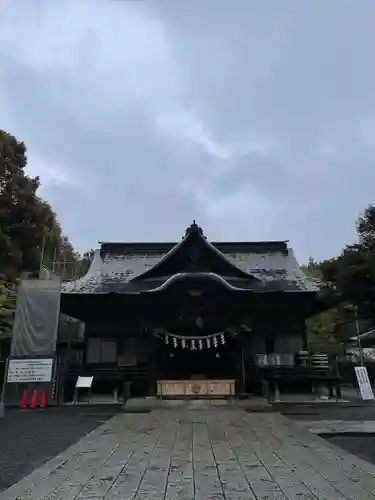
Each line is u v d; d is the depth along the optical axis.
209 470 7.89
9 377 22.67
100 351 27.19
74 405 22.61
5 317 32.47
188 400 22.89
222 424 14.90
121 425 14.77
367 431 12.77
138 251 34.31
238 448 10.13
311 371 24.97
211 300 26.44
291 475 7.49
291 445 10.52
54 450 10.78
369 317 36.75
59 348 27.47
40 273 34.00
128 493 6.43
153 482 7.07
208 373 29.92
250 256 33.59
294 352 26.89
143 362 26.50
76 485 6.92
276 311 27.70
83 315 27.67
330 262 36.75
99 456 9.30
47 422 16.64
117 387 24.81
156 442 11.11
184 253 29.02
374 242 35.34
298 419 16.80
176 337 25.23
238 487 6.73
